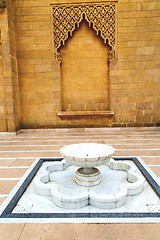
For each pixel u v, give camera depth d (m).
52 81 8.82
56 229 2.54
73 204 3.05
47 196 3.47
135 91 8.74
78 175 3.94
